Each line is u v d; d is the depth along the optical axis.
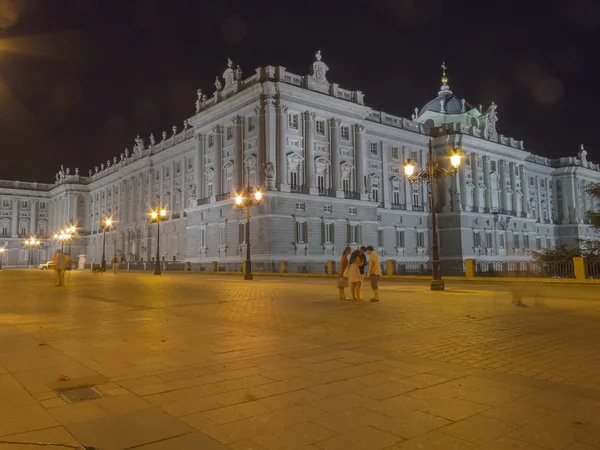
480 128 78.19
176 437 4.57
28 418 5.08
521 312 14.51
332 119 57.12
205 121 61.34
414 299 19.06
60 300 19.03
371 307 15.93
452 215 69.94
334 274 41.38
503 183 77.94
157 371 7.05
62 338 9.92
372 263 18.12
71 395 5.90
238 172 55.06
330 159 56.81
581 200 95.19
